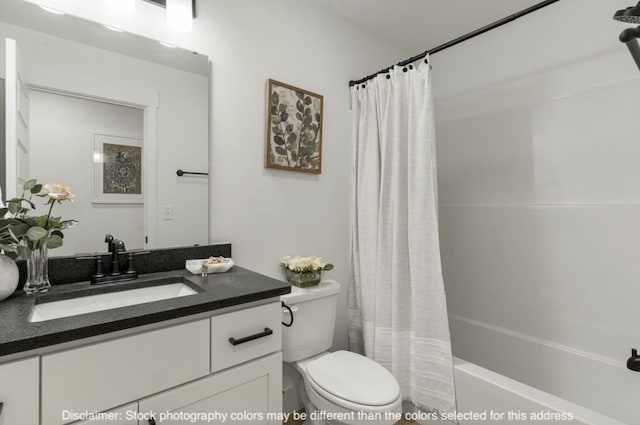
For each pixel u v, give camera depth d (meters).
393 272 1.71
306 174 1.90
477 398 1.45
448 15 2.04
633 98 1.60
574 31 1.79
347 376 1.38
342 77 2.08
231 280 1.21
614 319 1.65
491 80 2.17
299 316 1.52
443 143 2.46
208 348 0.94
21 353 0.68
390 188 1.80
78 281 1.18
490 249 2.16
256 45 1.67
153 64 1.36
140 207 1.34
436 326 1.59
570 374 1.76
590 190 1.73
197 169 1.48
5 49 1.08
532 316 1.95
